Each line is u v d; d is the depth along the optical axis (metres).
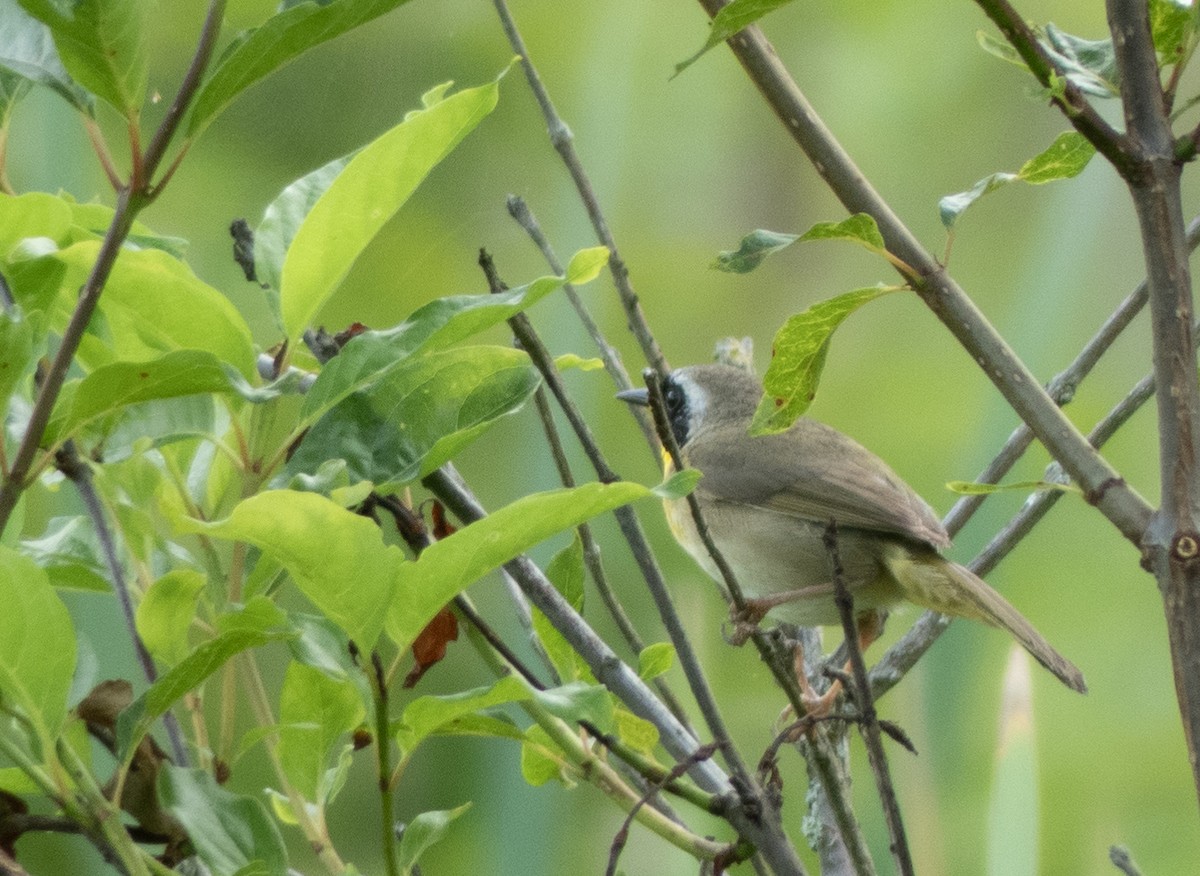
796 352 4.86
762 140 14.11
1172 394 4.36
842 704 7.23
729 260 4.81
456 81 12.18
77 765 4.00
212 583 4.32
